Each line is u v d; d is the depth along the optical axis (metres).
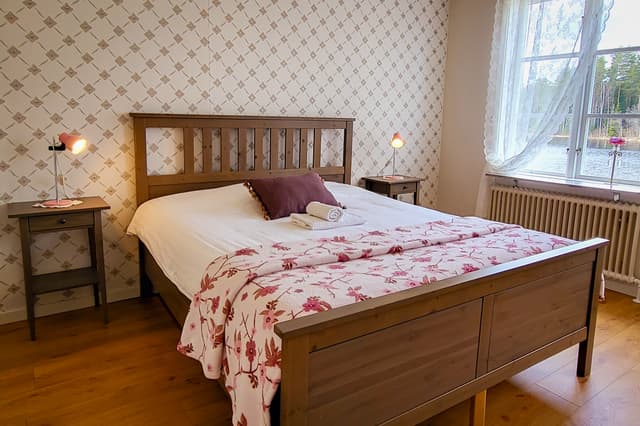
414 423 1.66
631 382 2.32
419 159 4.66
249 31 3.38
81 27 2.79
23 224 2.50
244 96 3.45
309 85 3.75
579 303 2.28
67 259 2.98
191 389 2.18
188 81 3.20
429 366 1.67
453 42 4.55
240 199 3.06
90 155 2.95
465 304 1.74
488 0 4.19
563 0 3.61
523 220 4.00
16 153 2.72
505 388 2.27
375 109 4.21
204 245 2.25
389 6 4.10
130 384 2.21
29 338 2.65
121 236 3.15
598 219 3.51
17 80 2.66
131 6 2.92
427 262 1.95
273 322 1.43
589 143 3.72
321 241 2.21
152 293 3.27
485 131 4.18
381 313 1.48
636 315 3.09
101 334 2.71
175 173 3.26
